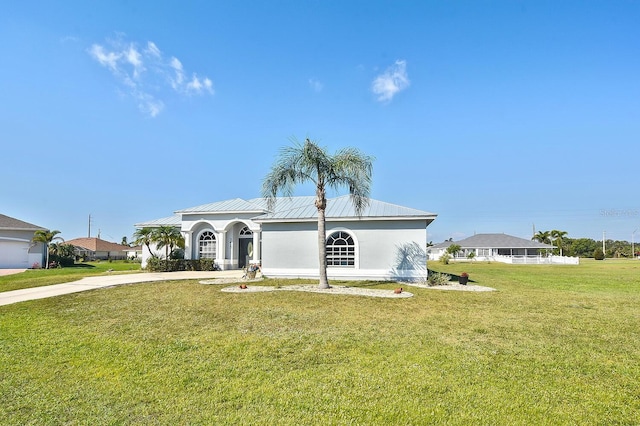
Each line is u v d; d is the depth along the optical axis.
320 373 5.87
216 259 25.69
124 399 4.99
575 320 9.80
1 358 6.64
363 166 15.23
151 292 14.22
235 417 4.46
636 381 5.63
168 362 6.42
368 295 13.41
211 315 10.09
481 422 4.34
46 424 4.34
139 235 26.19
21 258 32.09
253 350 7.03
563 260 51.59
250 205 26.58
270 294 13.49
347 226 19.47
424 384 5.41
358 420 4.39
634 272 30.89
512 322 9.46
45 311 10.84
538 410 4.64
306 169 15.16
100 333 8.36
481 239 70.00
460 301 12.59
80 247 55.38
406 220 18.95
